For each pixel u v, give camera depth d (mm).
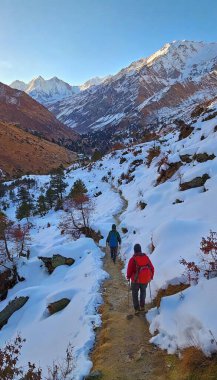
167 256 12117
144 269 9930
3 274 22922
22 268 22297
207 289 8172
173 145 37156
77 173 102438
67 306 13234
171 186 23422
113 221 27359
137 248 10305
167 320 8445
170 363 7344
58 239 29625
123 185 42094
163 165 28578
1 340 14188
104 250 20688
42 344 11445
